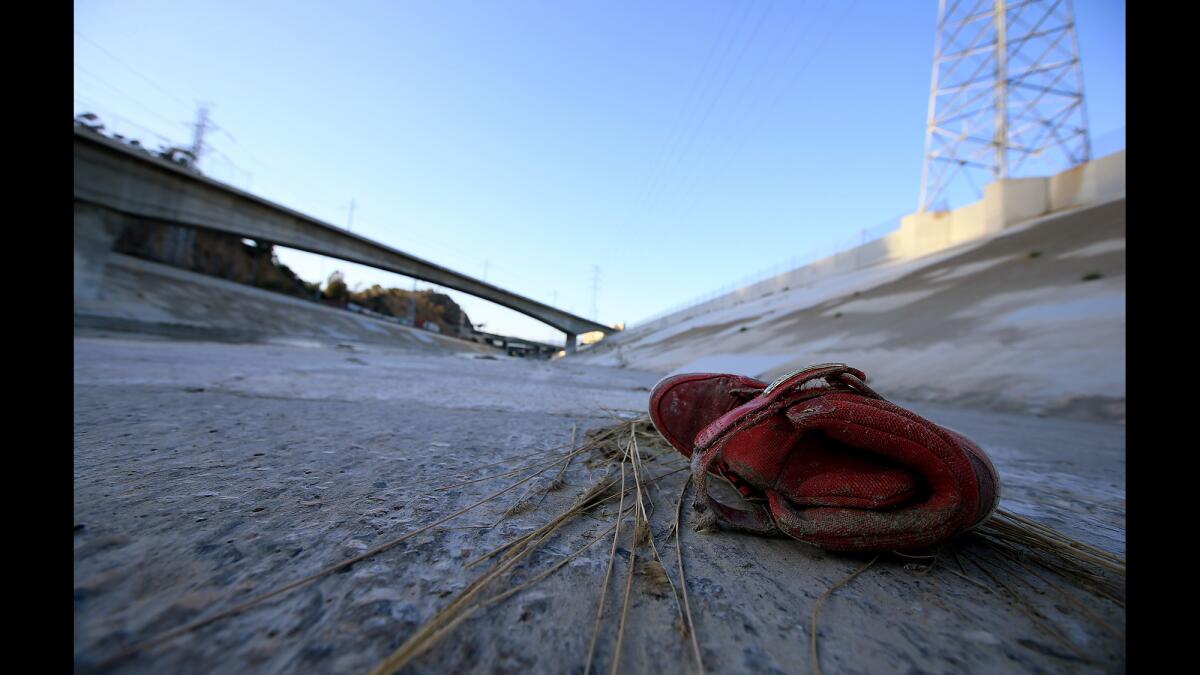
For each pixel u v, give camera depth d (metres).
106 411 2.54
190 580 0.94
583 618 0.93
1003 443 4.41
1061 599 1.09
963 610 1.03
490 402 4.50
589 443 2.55
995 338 12.09
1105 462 3.50
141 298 27.38
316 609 0.88
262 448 2.03
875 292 24.44
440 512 1.43
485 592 0.99
